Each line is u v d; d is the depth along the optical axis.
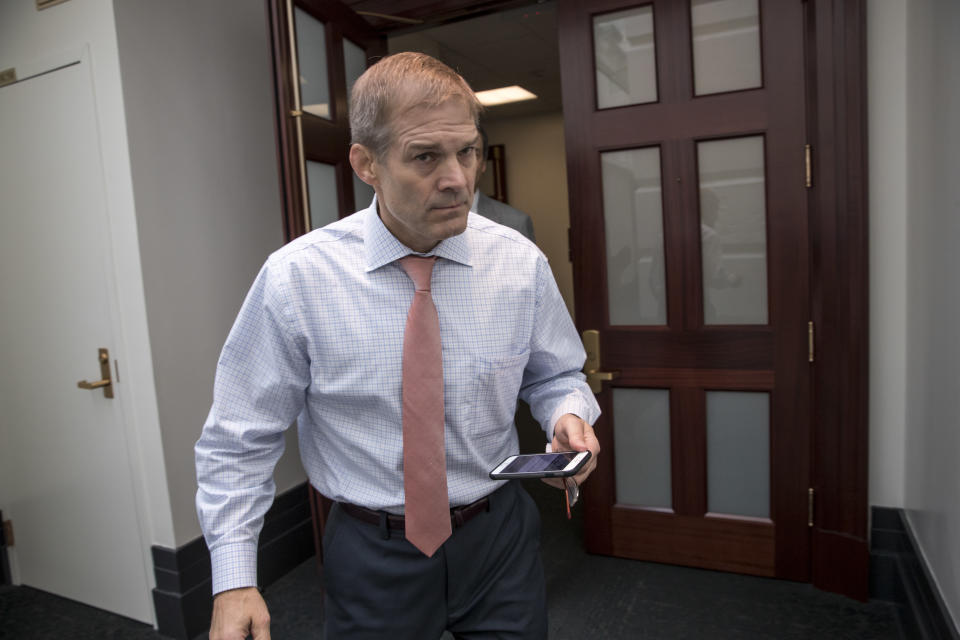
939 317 1.70
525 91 5.57
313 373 0.98
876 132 2.06
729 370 2.24
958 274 1.52
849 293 2.05
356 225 0.98
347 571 1.02
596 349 2.38
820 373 2.13
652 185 2.27
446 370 0.97
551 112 6.52
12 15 2.23
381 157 0.83
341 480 1.02
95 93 2.07
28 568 2.58
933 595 1.66
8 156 2.33
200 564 2.24
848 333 2.07
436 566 0.99
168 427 2.16
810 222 2.10
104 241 2.12
